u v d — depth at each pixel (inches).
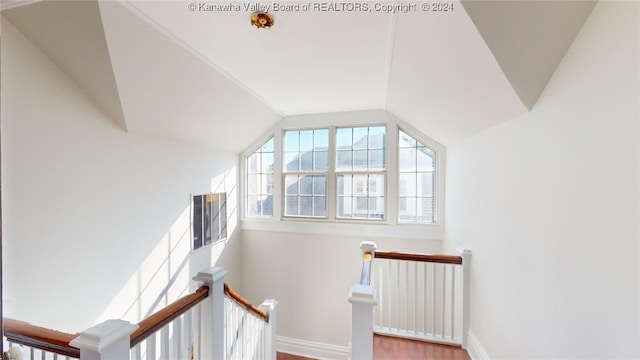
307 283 156.3
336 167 154.7
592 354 42.5
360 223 148.4
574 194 46.4
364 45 76.3
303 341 155.0
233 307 72.9
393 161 144.6
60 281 72.1
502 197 73.1
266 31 69.4
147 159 101.0
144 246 99.6
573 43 46.5
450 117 96.4
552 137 52.3
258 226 163.9
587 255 43.5
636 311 35.4
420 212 145.3
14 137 61.9
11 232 61.9
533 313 58.4
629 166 36.2
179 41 73.0
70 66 70.1
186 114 103.3
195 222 127.3
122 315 90.6
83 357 37.7
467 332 91.6
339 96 122.9
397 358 85.0
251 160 168.2
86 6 56.1
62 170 72.2
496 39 48.9
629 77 36.0
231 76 97.5
